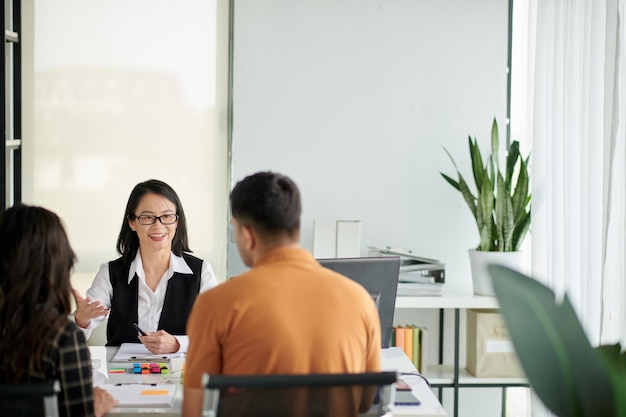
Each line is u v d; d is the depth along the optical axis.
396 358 3.07
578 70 3.71
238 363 1.91
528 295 1.45
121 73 4.45
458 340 4.22
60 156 4.44
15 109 4.37
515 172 4.58
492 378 4.25
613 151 3.26
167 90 4.48
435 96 4.62
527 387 4.48
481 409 4.71
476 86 4.64
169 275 3.33
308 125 4.55
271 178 2.04
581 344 1.43
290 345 1.90
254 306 1.91
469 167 4.65
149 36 4.46
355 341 1.98
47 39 4.41
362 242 4.61
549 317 1.44
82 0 4.41
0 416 1.79
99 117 4.45
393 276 2.87
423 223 4.64
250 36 4.50
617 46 3.24
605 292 3.32
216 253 4.53
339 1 4.54
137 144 4.48
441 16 4.60
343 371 1.95
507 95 4.65
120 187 4.48
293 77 4.54
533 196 4.12
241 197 2.02
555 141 3.89
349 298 1.99
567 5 3.77
